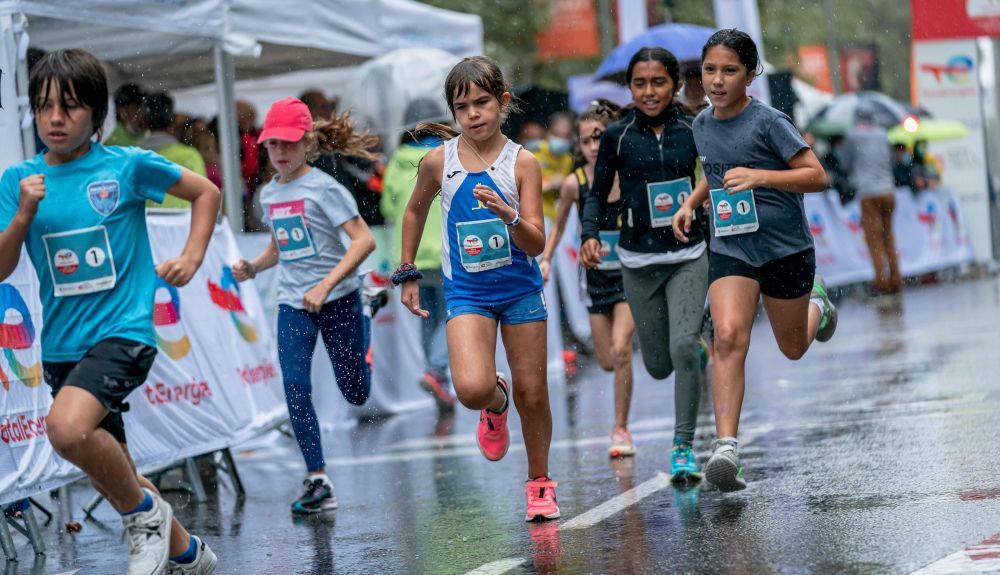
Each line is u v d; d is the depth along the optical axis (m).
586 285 9.33
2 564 6.74
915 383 11.19
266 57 14.02
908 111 27.73
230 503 8.34
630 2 21.25
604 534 6.16
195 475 8.63
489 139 6.47
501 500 7.50
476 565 5.75
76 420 4.97
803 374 12.84
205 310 9.25
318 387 11.98
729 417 6.62
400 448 10.34
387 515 7.32
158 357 8.48
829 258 23.11
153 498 5.29
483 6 32.41
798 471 7.42
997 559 5.03
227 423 9.07
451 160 6.48
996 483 6.56
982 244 28.73
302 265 8.15
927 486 6.62
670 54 7.85
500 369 14.74
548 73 33.69
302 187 8.16
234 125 11.62
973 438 8.02
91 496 8.90
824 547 5.43
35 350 7.36
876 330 16.88
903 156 26.25
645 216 7.89
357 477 8.95
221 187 12.29
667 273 7.93
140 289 5.35
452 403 12.76
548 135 18.22
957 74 28.59
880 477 6.99
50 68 5.14
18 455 7.02
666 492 7.22
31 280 7.42
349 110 8.59
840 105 27.17
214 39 11.36
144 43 11.02
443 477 8.60
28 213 5.04
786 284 7.00
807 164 6.69
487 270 6.44
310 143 8.27
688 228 7.43
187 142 12.00
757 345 16.67
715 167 6.98
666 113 7.88
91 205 5.27
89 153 5.36
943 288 23.84
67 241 5.25
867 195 23.45
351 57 14.44
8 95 8.75
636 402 12.05
